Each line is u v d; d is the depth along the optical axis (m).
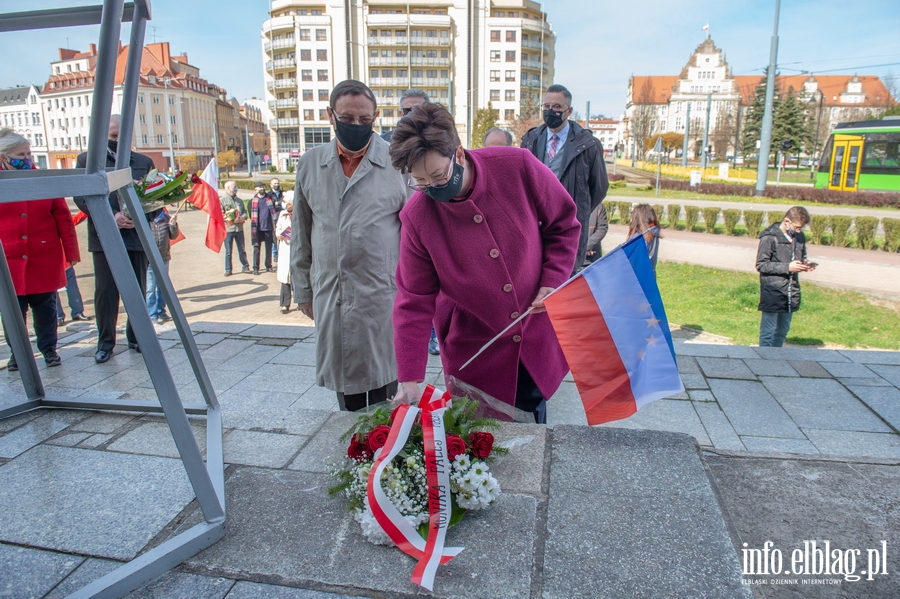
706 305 8.23
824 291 8.75
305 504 1.96
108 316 4.61
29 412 2.87
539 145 4.86
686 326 7.11
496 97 62.75
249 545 1.77
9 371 4.25
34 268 4.29
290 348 4.99
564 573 1.62
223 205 10.67
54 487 2.15
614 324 2.27
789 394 3.89
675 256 11.66
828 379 4.14
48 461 2.35
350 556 1.71
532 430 2.38
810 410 3.63
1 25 2.20
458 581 1.59
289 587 1.60
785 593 1.75
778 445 3.18
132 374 4.34
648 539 1.75
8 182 1.46
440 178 1.93
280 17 60.00
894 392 3.88
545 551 1.71
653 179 38.16
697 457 2.18
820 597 1.74
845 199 21.69
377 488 1.74
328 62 60.09
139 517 1.95
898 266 9.91
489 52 61.75
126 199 2.28
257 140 108.31
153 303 6.83
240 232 10.88
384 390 3.15
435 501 1.75
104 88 1.55
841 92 82.81
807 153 54.88
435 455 1.80
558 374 2.60
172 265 12.14
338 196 2.89
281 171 64.50
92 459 2.36
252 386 4.05
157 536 1.85
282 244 7.61
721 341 6.48
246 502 1.98
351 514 1.90
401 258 2.33
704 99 83.38
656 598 1.53
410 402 2.15
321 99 60.97
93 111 1.56
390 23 59.66
